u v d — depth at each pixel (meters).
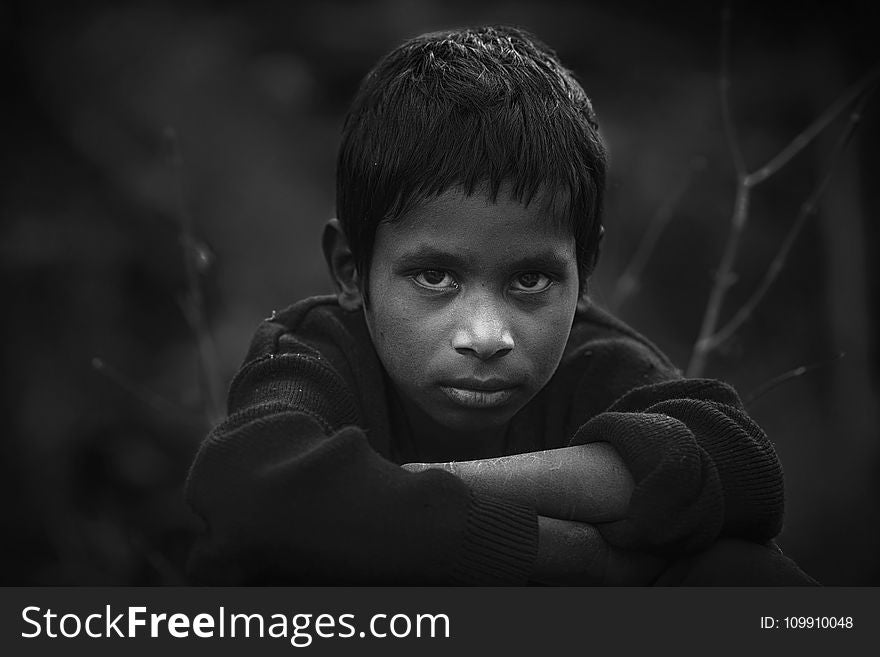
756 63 7.83
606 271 7.46
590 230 1.83
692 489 1.64
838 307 7.39
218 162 8.38
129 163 8.12
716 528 1.68
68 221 7.82
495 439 2.04
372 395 1.96
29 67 8.02
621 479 1.70
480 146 1.69
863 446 7.08
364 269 1.84
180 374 7.08
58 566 5.46
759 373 7.33
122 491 5.55
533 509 1.60
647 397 1.92
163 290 7.68
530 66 1.88
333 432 1.70
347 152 1.88
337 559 1.53
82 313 7.60
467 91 1.77
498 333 1.66
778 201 7.63
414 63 1.88
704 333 2.93
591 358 2.08
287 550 1.54
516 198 1.67
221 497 1.57
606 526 1.70
